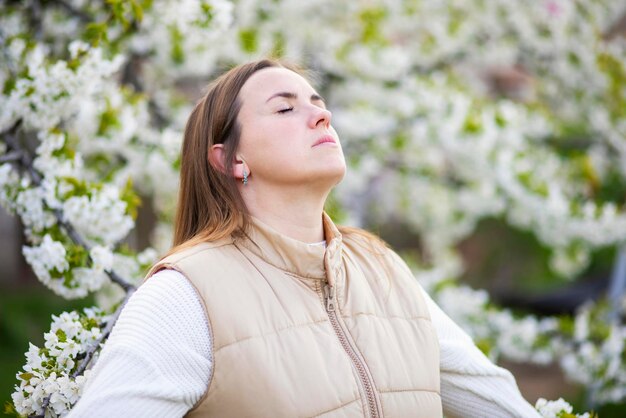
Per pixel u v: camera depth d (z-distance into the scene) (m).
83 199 2.24
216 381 1.39
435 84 4.75
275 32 4.34
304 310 1.51
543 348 3.88
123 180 3.19
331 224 1.68
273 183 1.62
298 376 1.42
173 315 1.41
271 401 1.39
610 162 5.55
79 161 2.38
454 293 4.08
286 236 1.56
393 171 5.54
